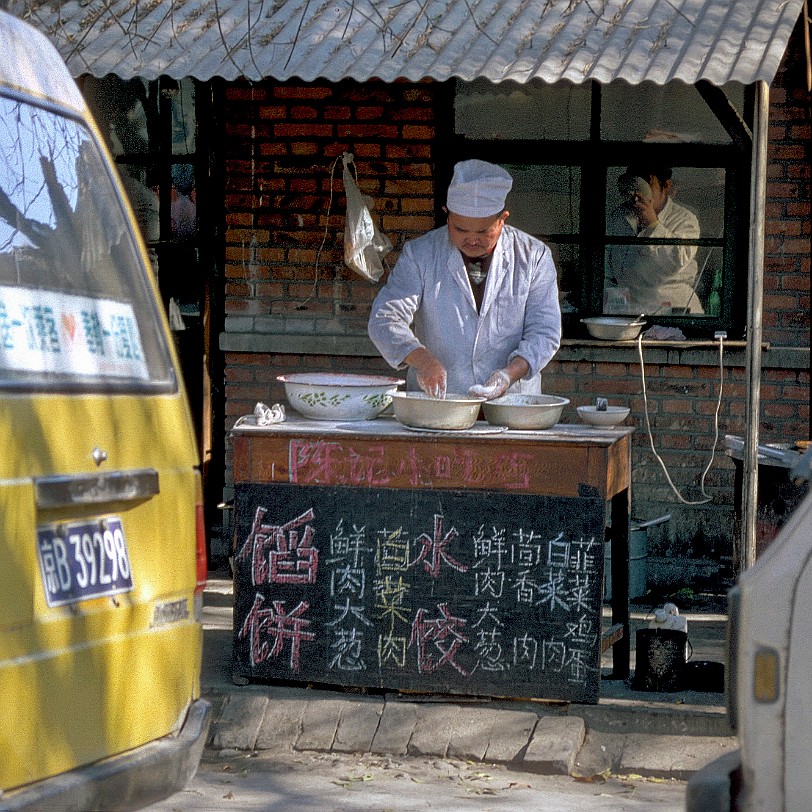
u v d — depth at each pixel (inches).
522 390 252.4
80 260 149.9
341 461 221.3
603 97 307.3
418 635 219.8
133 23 262.5
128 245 159.0
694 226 307.4
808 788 113.4
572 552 214.2
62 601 136.9
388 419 239.6
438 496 218.2
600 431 224.4
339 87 309.1
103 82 320.5
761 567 116.0
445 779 200.2
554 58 238.7
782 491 230.4
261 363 317.4
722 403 303.4
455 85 309.0
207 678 231.5
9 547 130.0
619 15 251.6
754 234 219.1
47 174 149.3
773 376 300.4
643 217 309.1
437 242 248.7
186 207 320.2
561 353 306.7
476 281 247.0
